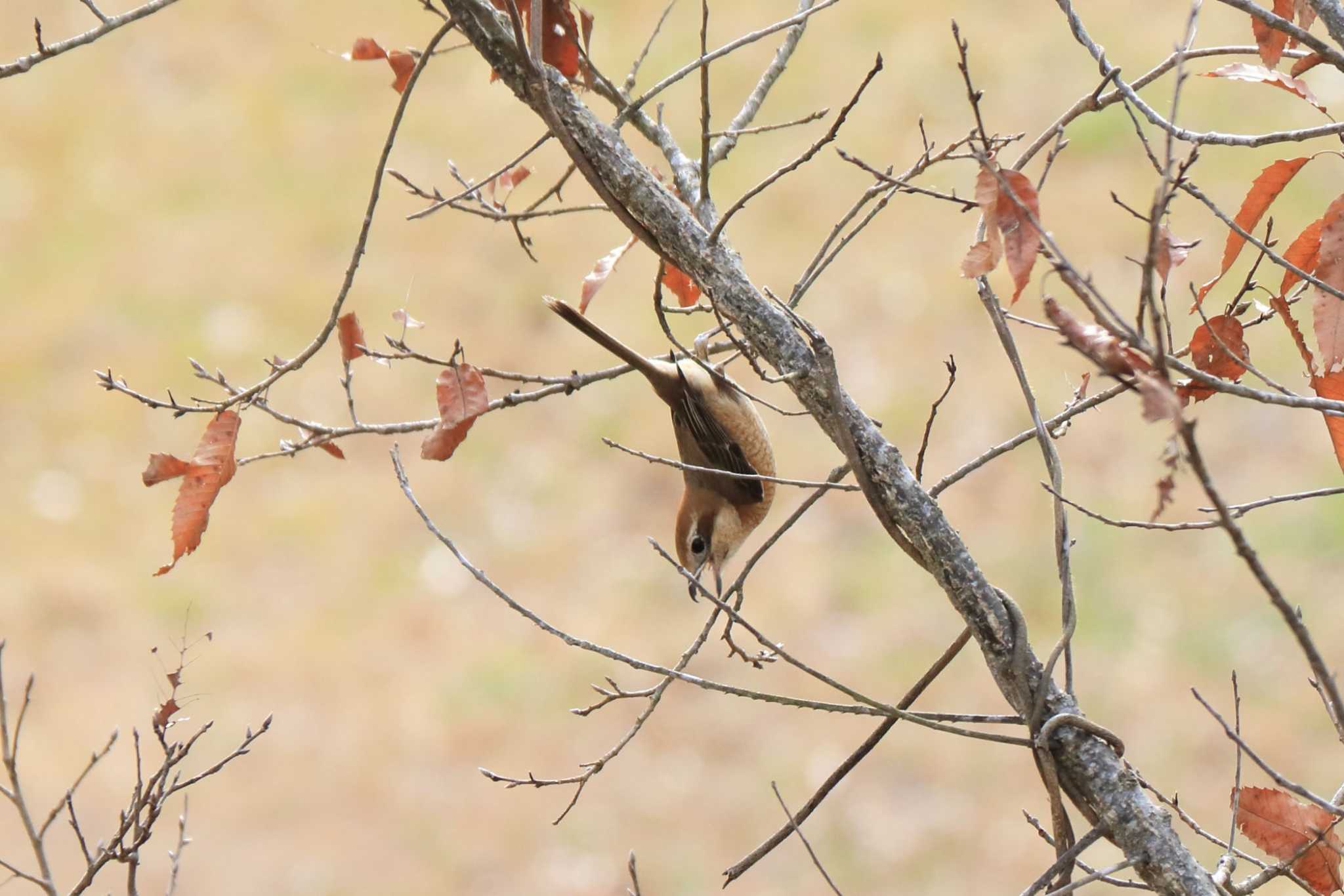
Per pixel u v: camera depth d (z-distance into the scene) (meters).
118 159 21.22
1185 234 16.48
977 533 14.41
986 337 16.50
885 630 13.66
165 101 22.62
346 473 16.52
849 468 3.89
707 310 4.58
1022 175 3.36
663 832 12.30
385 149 4.05
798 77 19.97
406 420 16.91
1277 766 11.80
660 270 3.97
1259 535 13.88
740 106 19.34
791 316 3.79
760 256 17.75
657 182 3.93
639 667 3.85
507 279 18.34
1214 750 12.05
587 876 11.99
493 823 12.51
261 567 15.45
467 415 4.17
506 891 11.95
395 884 11.88
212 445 4.20
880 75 19.89
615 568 14.92
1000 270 17.12
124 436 16.88
